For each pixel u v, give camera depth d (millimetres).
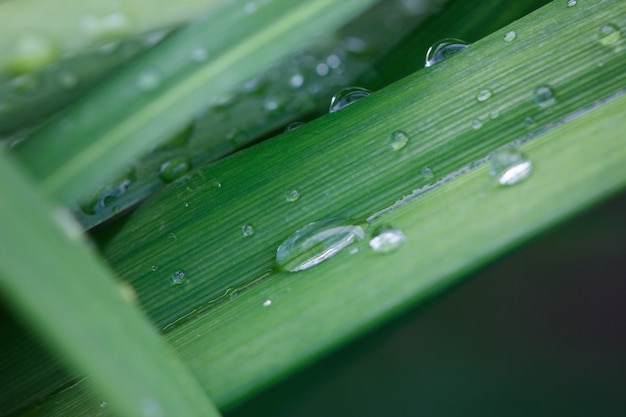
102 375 159
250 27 168
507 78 181
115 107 166
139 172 190
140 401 161
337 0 170
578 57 180
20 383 181
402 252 177
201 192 183
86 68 176
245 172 183
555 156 177
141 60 167
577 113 179
